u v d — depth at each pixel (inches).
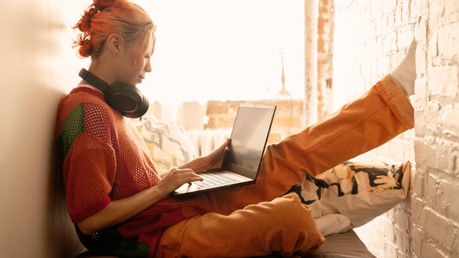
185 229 49.9
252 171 58.5
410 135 64.1
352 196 62.1
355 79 95.9
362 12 89.9
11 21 39.6
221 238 48.1
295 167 61.6
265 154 64.2
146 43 53.5
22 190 41.7
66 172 48.1
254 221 48.0
